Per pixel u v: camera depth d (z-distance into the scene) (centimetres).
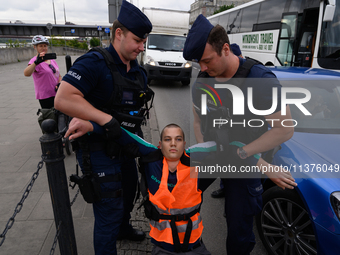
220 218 280
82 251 230
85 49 5150
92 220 268
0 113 619
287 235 209
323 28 725
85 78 145
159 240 167
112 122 148
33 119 575
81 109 144
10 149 424
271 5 931
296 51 820
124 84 158
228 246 192
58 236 160
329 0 701
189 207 166
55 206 154
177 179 164
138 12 148
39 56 373
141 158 170
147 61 947
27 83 1045
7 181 332
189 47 150
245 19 1109
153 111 665
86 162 162
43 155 145
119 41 156
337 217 166
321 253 175
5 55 1942
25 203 290
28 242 237
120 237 234
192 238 166
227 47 150
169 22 1094
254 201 177
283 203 220
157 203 162
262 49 989
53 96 408
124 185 209
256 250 238
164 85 1029
